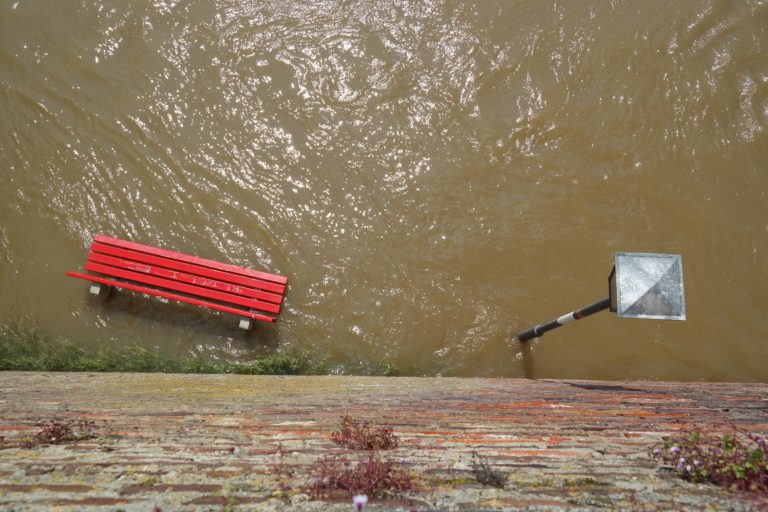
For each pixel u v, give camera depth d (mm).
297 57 10883
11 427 3984
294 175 10109
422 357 9188
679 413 4891
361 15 11234
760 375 9312
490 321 9391
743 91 10789
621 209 10023
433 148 10320
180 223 9758
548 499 2641
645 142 10422
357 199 9984
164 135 10242
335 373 9000
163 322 9219
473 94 10703
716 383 8141
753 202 10141
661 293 5691
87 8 10953
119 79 10562
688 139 10461
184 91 10562
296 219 9828
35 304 9195
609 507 2561
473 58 10953
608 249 9812
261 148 10250
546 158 10297
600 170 10242
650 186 10156
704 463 3010
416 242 9742
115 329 9148
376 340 9227
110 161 10039
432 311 9398
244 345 9133
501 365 9219
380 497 2652
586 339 9375
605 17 11234
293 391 6035
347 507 2523
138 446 3477
